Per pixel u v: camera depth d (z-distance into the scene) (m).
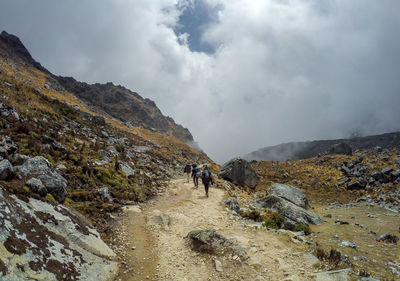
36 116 23.59
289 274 7.52
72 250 6.75
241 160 31.61
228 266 7.99
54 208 8.01
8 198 6.50
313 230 14.53
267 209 16.56
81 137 26.09
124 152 29.67
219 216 13.66
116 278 7.00
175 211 14.09
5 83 30.39
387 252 10.66
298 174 48.50
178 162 43.47
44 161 10.95
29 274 5.01
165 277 7.38
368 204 25.78
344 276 7.16
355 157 53.00
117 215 12.27
